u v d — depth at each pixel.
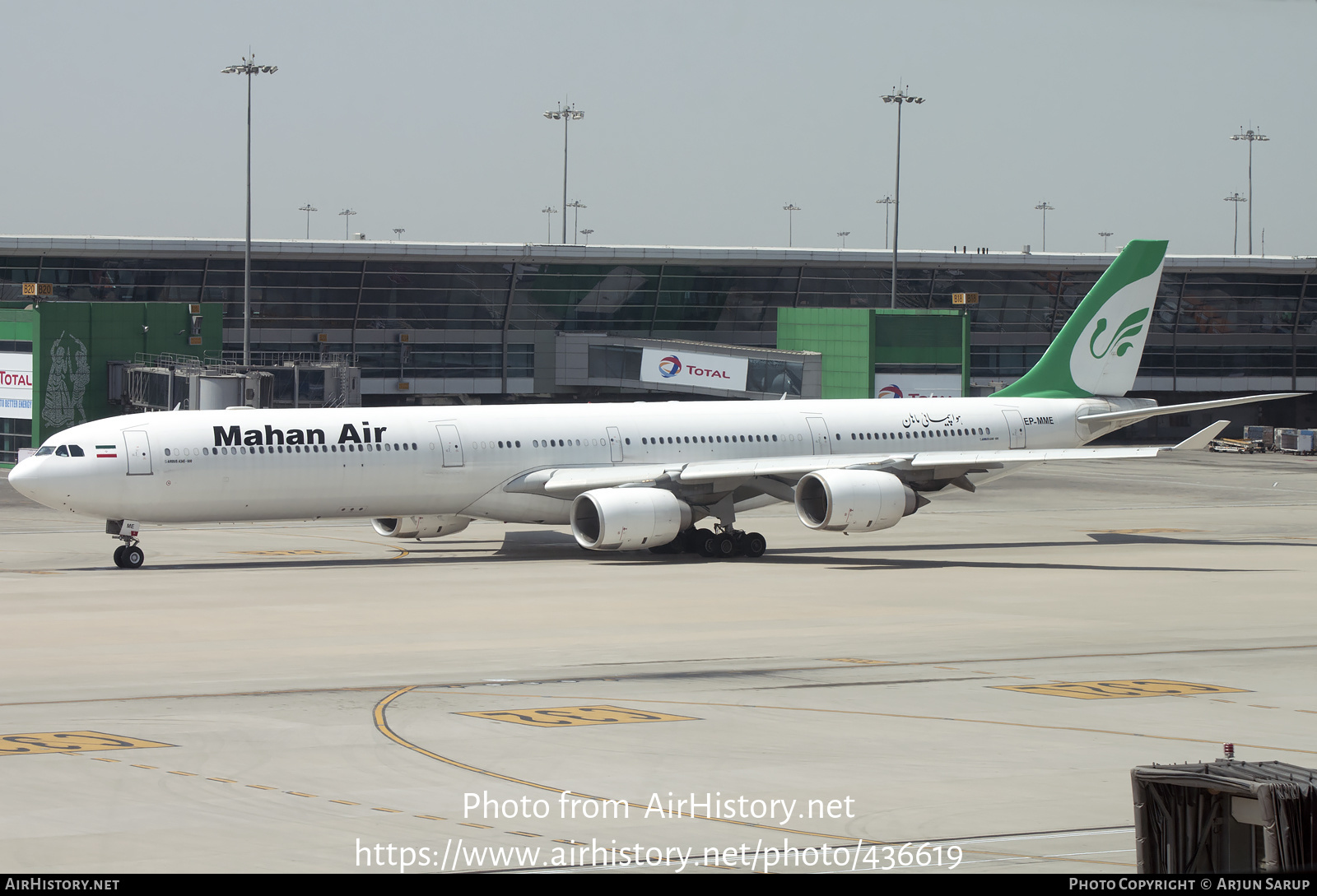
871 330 174.00
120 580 79.19
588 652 57.03
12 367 155.25
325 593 74.00
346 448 86.25
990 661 55.44
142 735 41.44
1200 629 63.97
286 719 43.75
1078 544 102.62
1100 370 112.00
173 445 82.44
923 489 98.25
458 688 49.22
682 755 39.12
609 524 86.00
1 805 33.50
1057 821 32.88
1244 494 144.62
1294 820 23.61
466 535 106.12
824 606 70.44
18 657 55.22
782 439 99.75
